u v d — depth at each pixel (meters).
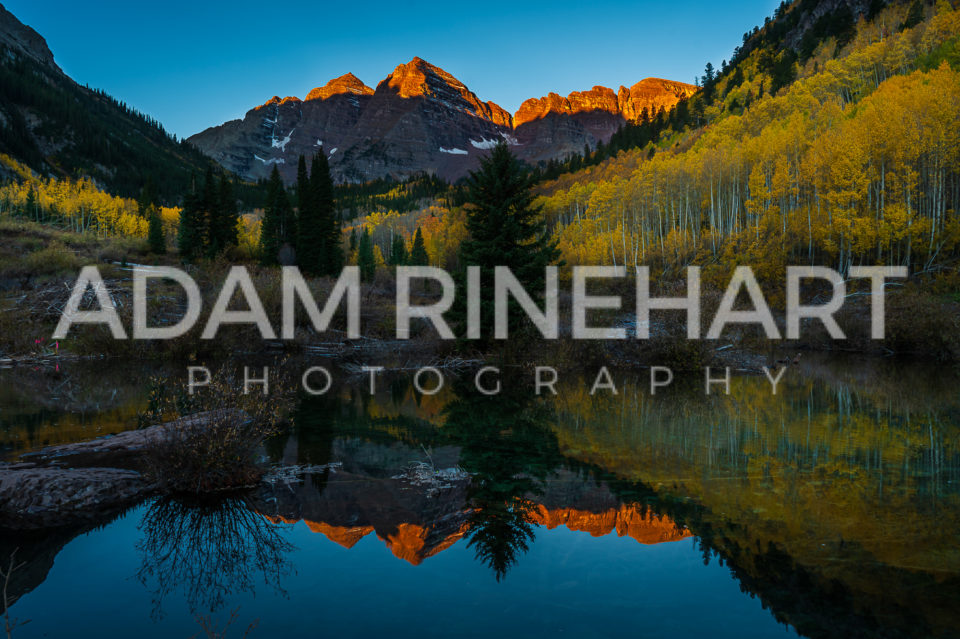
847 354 23.80
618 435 7.84
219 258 31.34
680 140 122.12
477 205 20.72
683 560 3.62
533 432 8.09
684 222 68.00
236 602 3.16
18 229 49.00
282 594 3.25
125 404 10.46
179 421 6.00
